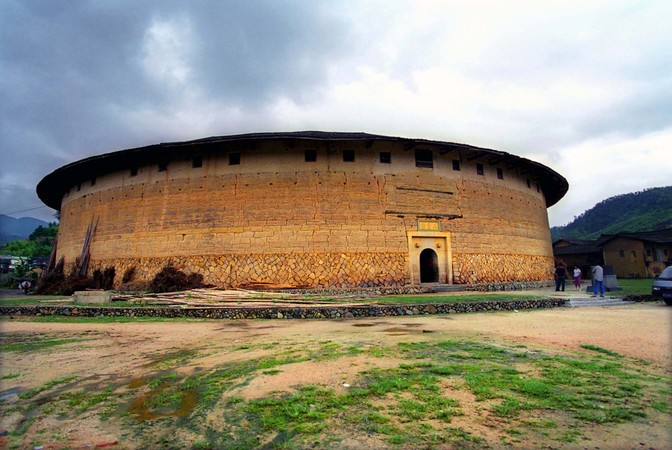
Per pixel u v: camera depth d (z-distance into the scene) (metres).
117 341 9.20
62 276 24.42
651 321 10.70
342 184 20.11
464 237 21.67
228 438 4.00
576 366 6.10
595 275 16.45
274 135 19.66
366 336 8.91
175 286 18.45
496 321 11.15
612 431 3.93
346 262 19.31
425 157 21.66
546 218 28.08
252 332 10.16
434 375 5.69
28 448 3.95
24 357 7.66
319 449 3.68
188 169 21.06
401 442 3.76
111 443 4.01
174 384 5.83
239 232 19.69
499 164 23.97
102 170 23.95
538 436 3.84
